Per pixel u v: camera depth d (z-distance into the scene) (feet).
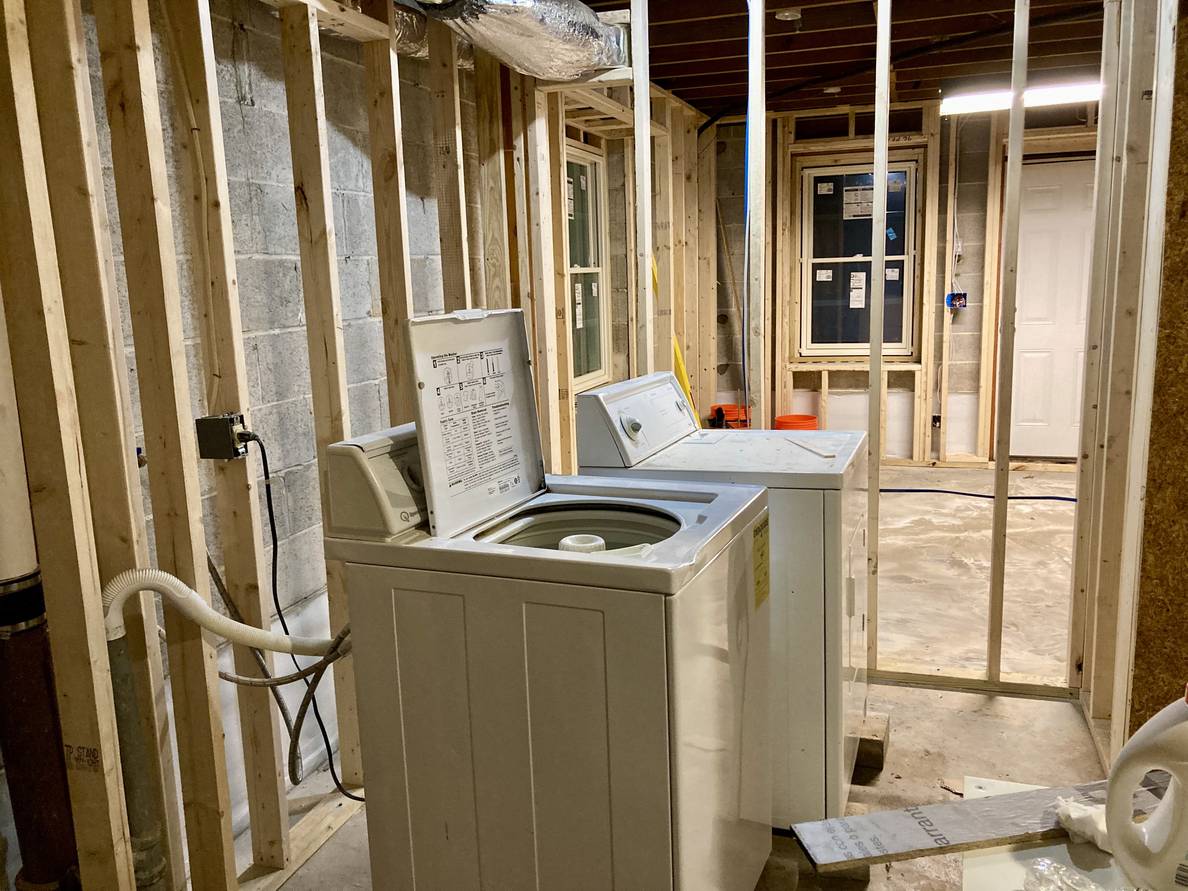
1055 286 19.38
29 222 5.06
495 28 8.16
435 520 5.28
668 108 16.22
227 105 7.90
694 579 4.79
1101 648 8.74
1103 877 3.48
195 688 6.42
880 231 9.20
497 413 6.07
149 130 5.74
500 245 10.74
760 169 9.29
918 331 20.15
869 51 15.11
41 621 5.58
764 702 6.42
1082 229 19.02
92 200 5.44
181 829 7.32
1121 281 8.22
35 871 5.87
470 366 5.80
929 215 19.27
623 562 4.61
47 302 5.16
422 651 5.17
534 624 4.85
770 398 21.02
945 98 17.43
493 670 5.00
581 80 10.19
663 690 4.62
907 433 20.67
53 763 5.74
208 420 6.63
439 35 9.27
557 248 12.14
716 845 5.36
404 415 8.68
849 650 7.49
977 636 11.37
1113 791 2.94
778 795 7.34
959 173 19.34
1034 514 16.48
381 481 5.23
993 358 19.72
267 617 7.08
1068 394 19.69
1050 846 3.71
